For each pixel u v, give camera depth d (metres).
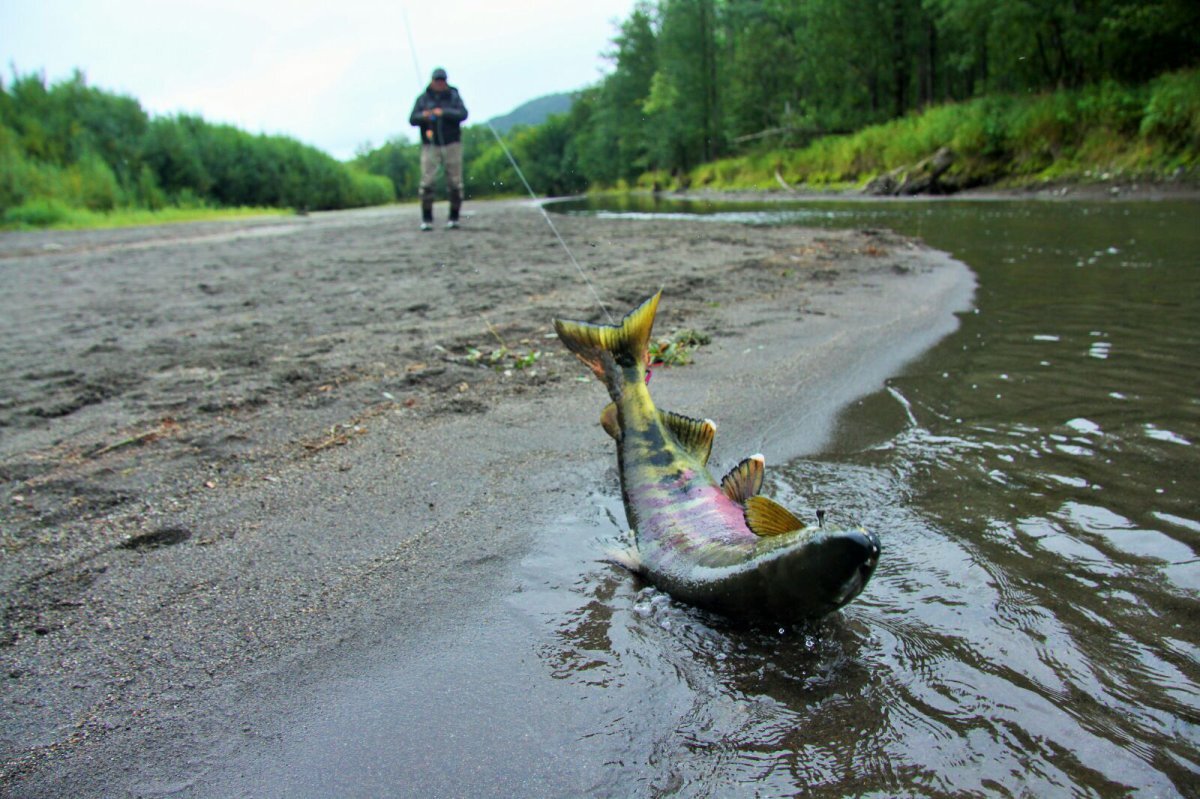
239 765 2.33
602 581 3.20
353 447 4.70
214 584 3.27
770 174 40.50
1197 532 3.22
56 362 6.86
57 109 47.22
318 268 12.41
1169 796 2.02
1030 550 3.19
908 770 2.15
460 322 7.82
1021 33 27.31
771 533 2.78
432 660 2.75
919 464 4.08
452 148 18.25
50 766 2.35
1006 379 5.30
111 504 4.04
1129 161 19.59
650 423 3.65
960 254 10.88
